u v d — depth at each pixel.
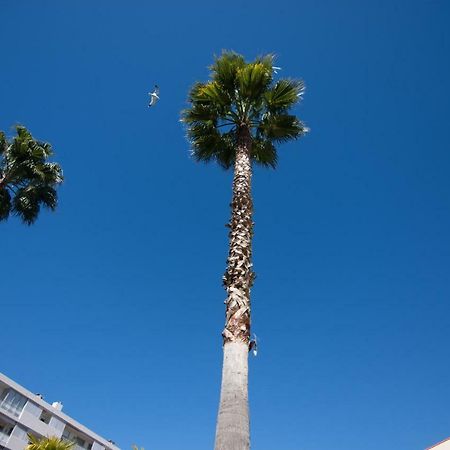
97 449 37.28
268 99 11.69
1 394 31.72
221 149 12.00
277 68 11.75
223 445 5.28
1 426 31.30
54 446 20.92
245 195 8.63
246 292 7.01
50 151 20.12
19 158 18.66
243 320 6.62
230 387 5.88
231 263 7.39
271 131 11.96
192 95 11.85
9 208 18.36
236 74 11.44
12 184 18.86
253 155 12.09
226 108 11.47
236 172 9.45
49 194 19.25
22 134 19.45
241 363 6.17
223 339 6.56
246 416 5.66
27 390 33.19
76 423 36.25
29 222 18.81
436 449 16.20
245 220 8.11
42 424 33.38
